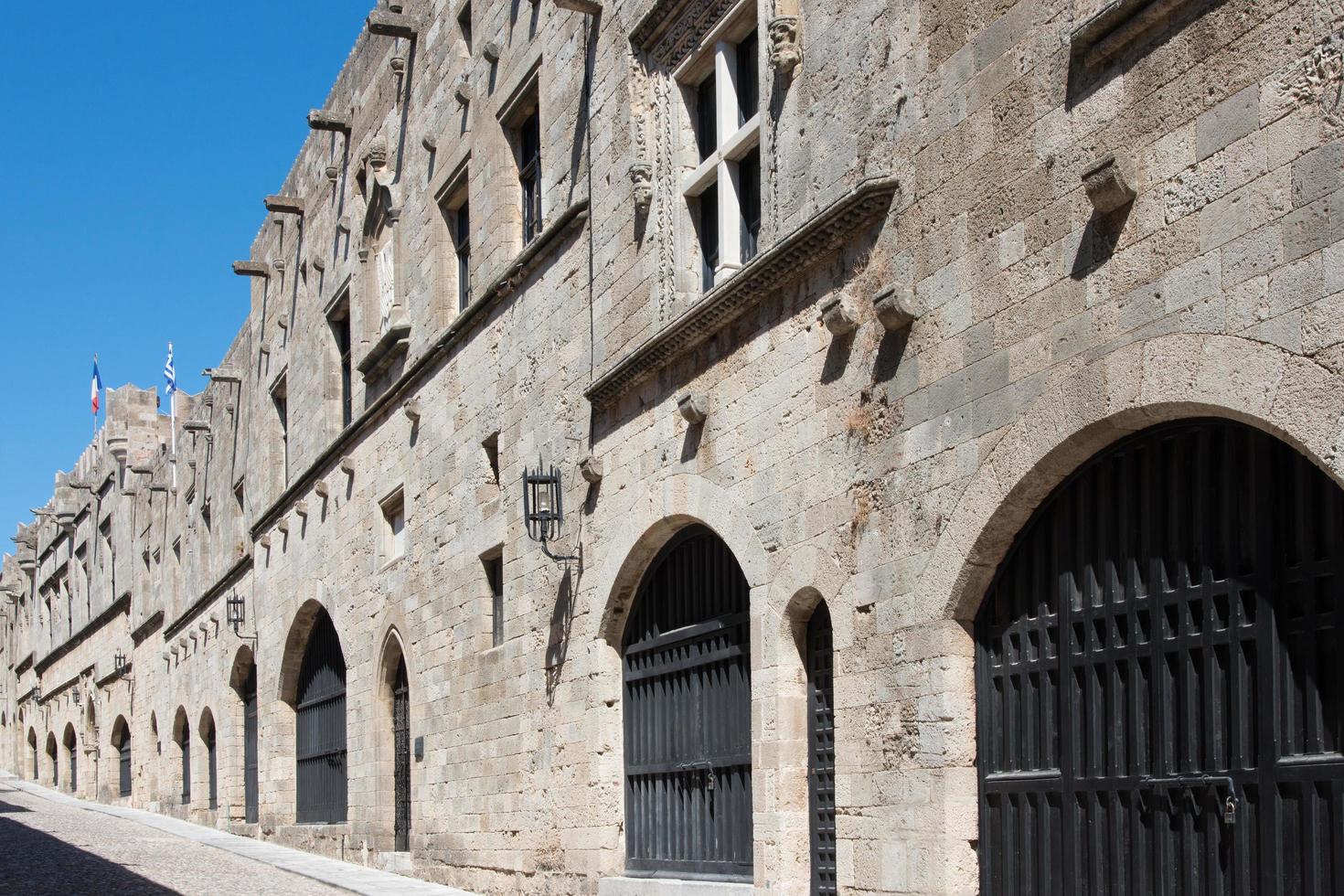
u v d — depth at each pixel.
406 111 24.25
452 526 21.11
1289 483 8.17
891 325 11.07
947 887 10.20
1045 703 9.82
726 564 14.27
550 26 18.42
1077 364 9.30
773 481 12.76
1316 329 7.62
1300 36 7.86
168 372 47.03
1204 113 8.46
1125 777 9.09
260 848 28.14
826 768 12.27
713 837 14.18
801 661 12.67
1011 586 10.25
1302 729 7.94
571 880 16.47
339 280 27.55
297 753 30.25
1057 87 9.66
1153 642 8.95
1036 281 9.73
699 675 14.64
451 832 20.39
